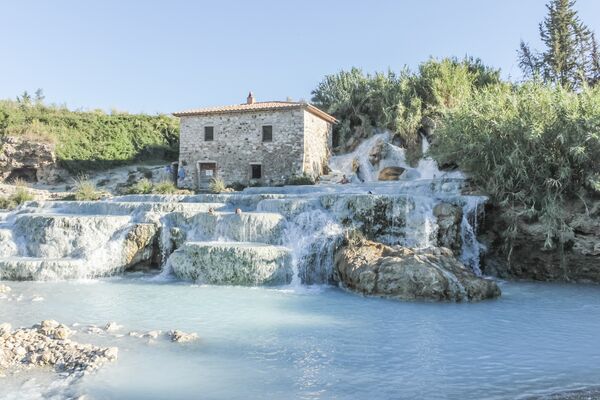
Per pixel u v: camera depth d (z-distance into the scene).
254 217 17.19
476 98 22.00
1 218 21.61
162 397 6.24
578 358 7.87
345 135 39.69
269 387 6.62
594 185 15.60
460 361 7.72
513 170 17.86
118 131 43.88
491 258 17.97
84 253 16.84
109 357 7.68
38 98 50.69
